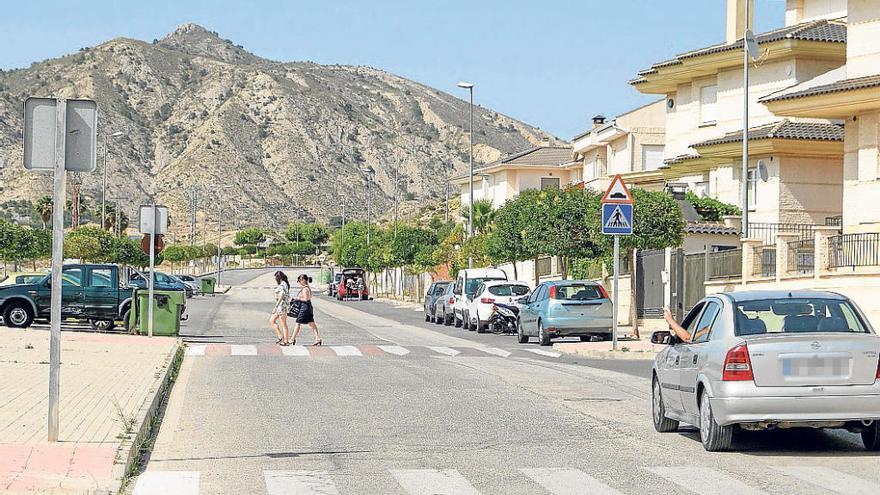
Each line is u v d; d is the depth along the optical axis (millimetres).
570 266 49938
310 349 29016
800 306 12539
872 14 36438
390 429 14141
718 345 12117
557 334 31234
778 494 9836
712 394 11906
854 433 13781
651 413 15797
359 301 83375
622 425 14555
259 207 191375
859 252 27750
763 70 47250
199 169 194000
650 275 40344
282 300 30531
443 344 32812
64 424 13156
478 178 95938
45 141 11211
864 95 34406
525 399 17562
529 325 32969
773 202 43531
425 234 82812
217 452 12297
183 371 22172
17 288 33250
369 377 21188
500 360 25859
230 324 43406
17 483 9523
